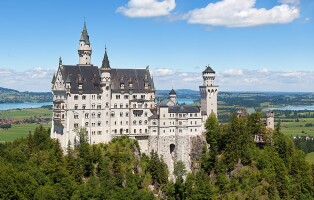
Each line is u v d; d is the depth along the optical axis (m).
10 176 187.62
